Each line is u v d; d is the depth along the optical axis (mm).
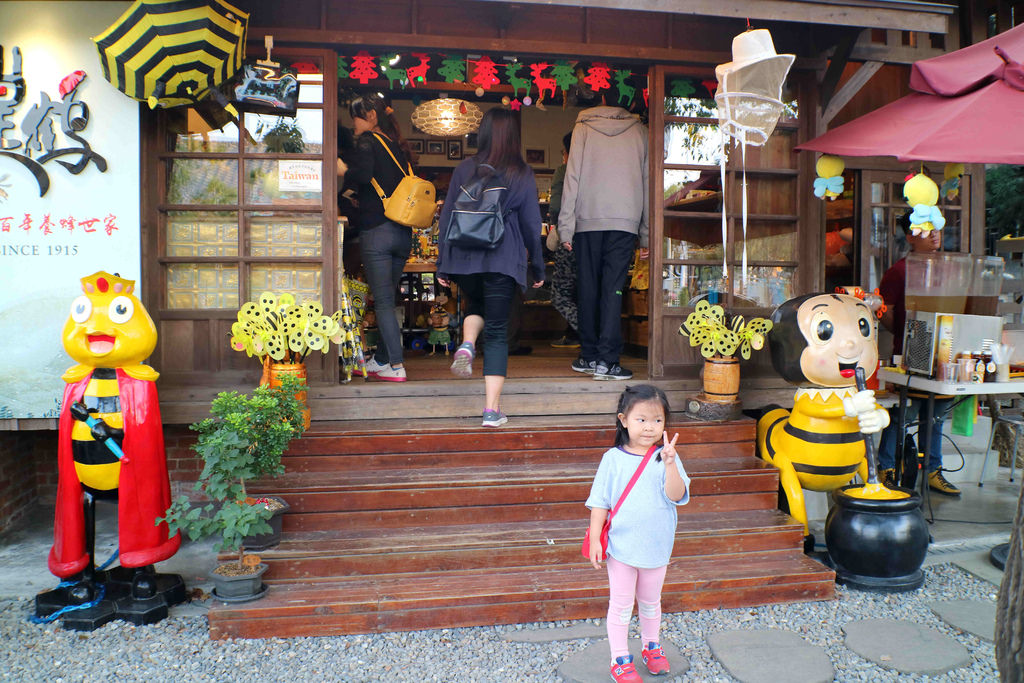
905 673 3096
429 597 3420
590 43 4832
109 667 3098
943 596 3830
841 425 4266
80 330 3410
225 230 4625
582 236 5086
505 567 3723
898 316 5355
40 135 4047
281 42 4520
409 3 4684
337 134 4914
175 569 4090
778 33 5105
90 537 3607
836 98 5082
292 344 4168
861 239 5996
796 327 4199
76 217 4102
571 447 4426
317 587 3520
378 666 3127
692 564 3830
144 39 3680
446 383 4785
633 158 5000
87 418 3455
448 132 6457
